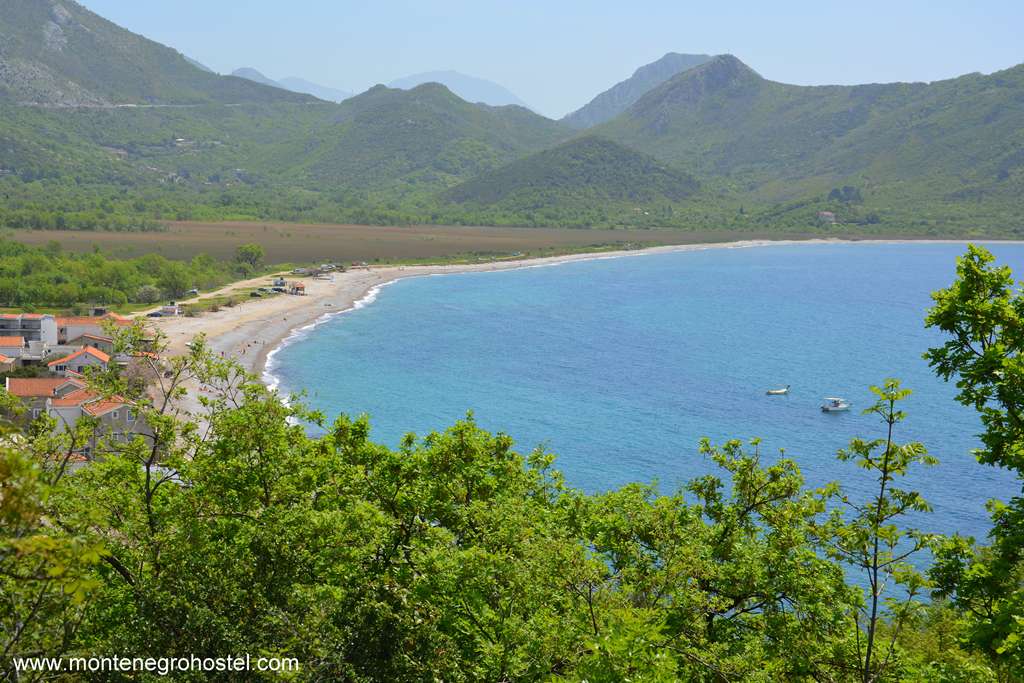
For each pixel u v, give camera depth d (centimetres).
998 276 2456
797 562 2784
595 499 3709
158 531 2464
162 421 2709
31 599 1938
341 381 14175
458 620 2594
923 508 2214
